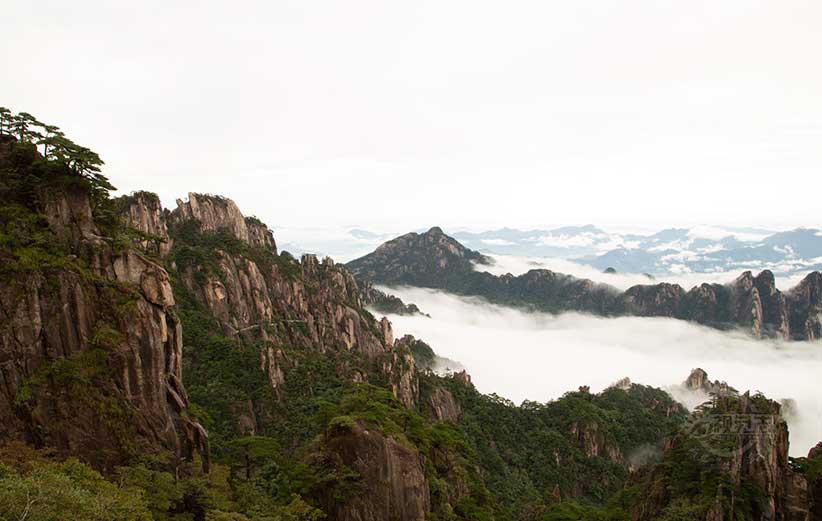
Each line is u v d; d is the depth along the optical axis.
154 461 55.88
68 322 55.88
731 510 70.50
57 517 38.00
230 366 119.06
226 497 60.38
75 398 53.72
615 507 88.25
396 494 73.12
